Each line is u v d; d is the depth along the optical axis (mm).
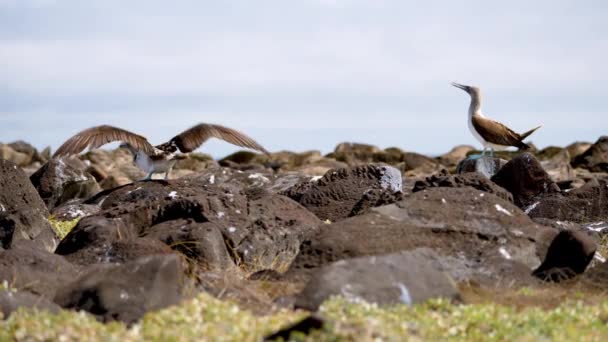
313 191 19438
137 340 9523
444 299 11023
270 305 11492
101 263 13438
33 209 15906
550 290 12648
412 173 48656
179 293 11125
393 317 10008
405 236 13484
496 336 9883
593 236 16719
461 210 14258
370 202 17812
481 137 22875
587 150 48094
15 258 12195
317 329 8797
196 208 14969
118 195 17953
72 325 9867
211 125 16547
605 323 10914
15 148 61688
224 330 9812
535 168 20469
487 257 13320
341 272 11125
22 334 9562
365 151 58750
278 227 15109
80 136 14555
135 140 15102
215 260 13844
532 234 14141
